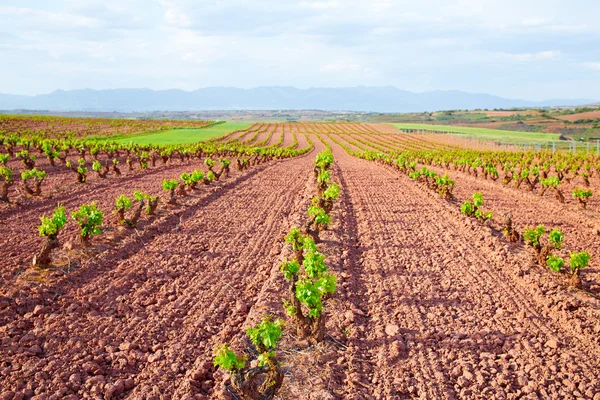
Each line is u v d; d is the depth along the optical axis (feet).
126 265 39.91
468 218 57.52
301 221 55.88
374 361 25.53
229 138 272.10
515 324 29.76
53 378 23.70
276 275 37.06
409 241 48.75
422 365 25.03
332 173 113.29
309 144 277.44
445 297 34.12
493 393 22.59
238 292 35.24
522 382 23.36
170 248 45.03
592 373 24.08
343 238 49.14
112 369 24.84
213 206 65.98
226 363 19.33
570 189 88.12
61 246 42.63
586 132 438.81
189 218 57.82
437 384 23.29
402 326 29.43
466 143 292.20
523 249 45.14
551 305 32.22
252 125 445.37
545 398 22.20
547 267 39.68
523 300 33.55
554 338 27.48
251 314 30.35
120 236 47.19
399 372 24.43
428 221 58.29
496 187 91.04
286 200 72.49
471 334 28.50
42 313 30.35
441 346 27.14
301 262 39.09
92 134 237.04
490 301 33.45
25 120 275.80
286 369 24.08
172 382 23.68
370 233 51.90
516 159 145.48
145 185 80.48
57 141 140.56
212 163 91.30
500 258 42.11
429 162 155.33
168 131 310.65
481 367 24.94
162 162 123.65
